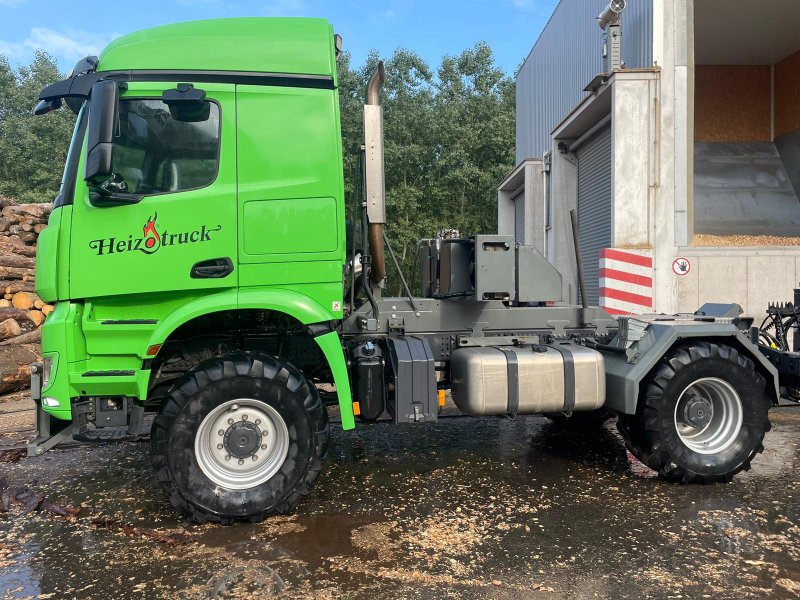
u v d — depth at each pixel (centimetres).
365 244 422
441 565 301
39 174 3275
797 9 1203
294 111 371
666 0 902
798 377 479
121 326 358
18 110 3806
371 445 531
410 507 381
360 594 274
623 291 906
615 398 426
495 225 2888
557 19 1464
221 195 362
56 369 352
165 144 362
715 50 1420
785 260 905
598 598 267
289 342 433
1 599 278
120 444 553
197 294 368
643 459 433
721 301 909
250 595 275
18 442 552
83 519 374
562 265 1260
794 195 1349
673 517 359
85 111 373
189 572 299
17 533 354
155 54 365
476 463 474
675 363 416
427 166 2922
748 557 305
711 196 1333
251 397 356
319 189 371
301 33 380
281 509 361
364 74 2633
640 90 907
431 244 486
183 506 351
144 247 356
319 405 368
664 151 909
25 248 1009
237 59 369
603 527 346
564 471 453
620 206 912
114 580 293
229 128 365
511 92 3089
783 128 1480
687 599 265
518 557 309
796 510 369
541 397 418
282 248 368
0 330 840
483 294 436
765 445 520
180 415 348
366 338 436
